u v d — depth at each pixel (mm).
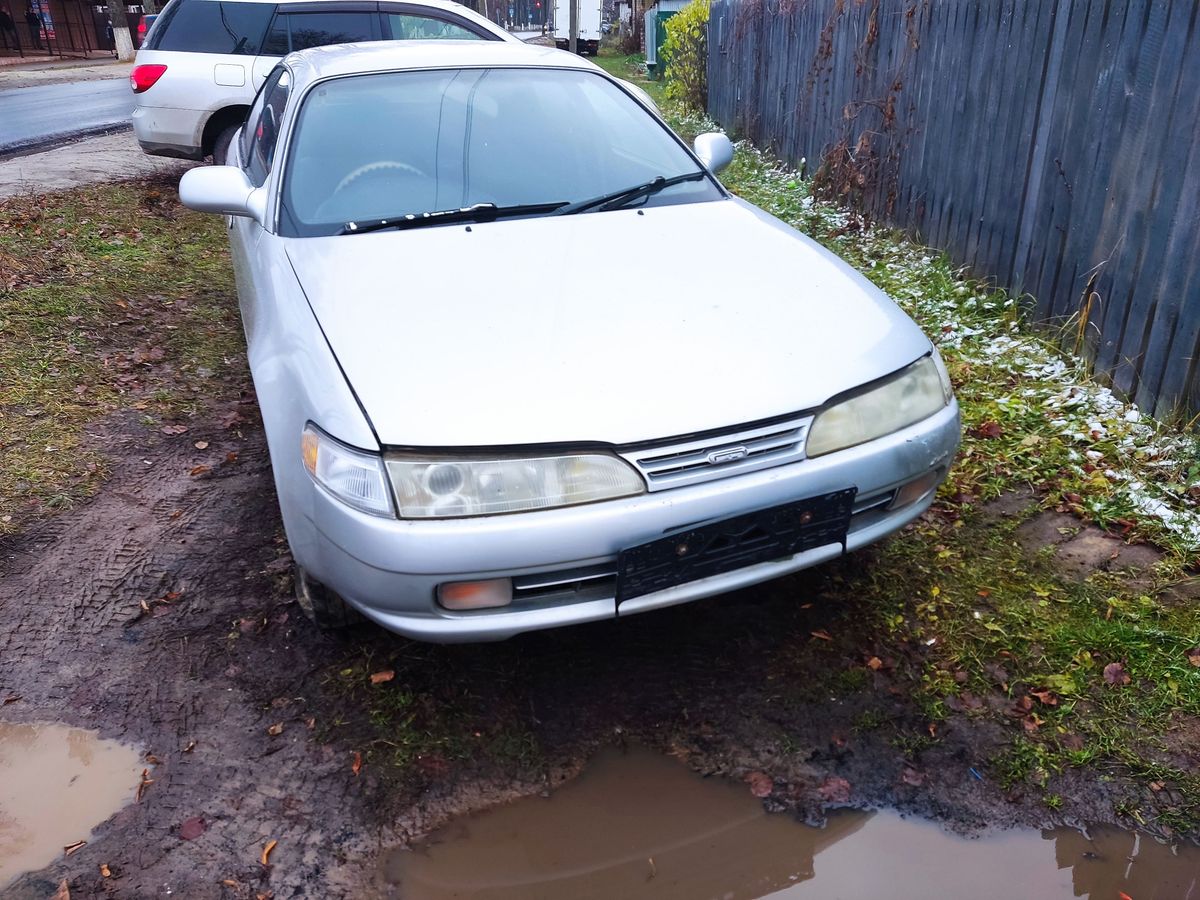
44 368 4625
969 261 5176
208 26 7898
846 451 2309
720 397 2203
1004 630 2682
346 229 2934
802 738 2367
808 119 8062
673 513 2115
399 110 3316
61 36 33375
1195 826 2094
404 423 2086
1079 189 4133
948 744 2328
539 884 2006
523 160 3236
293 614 2863
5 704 2523
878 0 6285
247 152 4387
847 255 5922
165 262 6480
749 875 2018
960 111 5207
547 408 2123
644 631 2762
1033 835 2092
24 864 2057
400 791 2242
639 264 2711
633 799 2217
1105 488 3299
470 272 2631
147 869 2041
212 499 3549
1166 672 2486
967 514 3240
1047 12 4328
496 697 2525
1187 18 3396
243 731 2424
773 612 2811
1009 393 3992
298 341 2443
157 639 2770
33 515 3432
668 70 14555
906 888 1979
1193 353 3436
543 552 2066
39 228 6871
